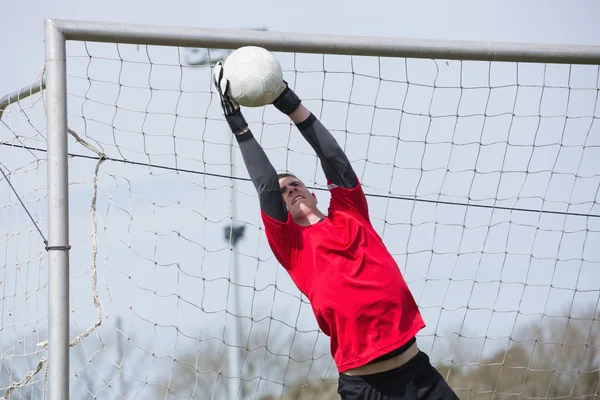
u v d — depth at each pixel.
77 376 21.47
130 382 24.47
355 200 17.77
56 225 16.97
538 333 23.44
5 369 22.97
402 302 16.66
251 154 16.81
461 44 19.47
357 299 16.39
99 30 17.64
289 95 17.41
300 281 17.31
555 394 25.73
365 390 16.66
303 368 28.56
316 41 18.69
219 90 16.72
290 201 17.92
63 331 16.72
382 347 16.28
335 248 16.78
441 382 16.89
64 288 16.88
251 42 18.39
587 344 24.11
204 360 30.03
